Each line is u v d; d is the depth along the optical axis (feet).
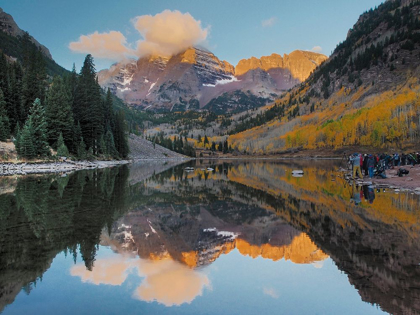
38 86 188.44
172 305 17.52
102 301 17.85
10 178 97.91
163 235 34.45
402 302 17.98
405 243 30.58
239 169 188.85
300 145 589.73
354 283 21.06
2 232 33.22
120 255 26.73
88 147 219.41
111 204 53.98
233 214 48.29
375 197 63.46
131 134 496.64
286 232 36.50
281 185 92.22
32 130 148.56
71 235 32.63
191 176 129.80
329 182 98.53
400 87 632.79
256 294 19.45
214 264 25.26
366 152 419.33
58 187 75.51
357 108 627.87
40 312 16.24
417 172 108.06
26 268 22.95
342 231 36.37
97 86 234.17
